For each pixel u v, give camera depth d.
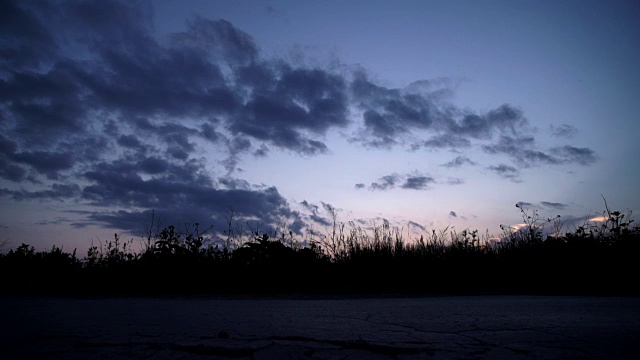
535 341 2.23
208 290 8.17
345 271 8.46
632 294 6.48
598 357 1.88
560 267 7.77
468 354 1.93
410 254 8.83
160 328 2.75
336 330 2.63
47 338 2.40
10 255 9.11
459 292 7.67
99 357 1.96
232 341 2.24
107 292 8.12
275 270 8.27
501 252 8.79
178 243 8.89
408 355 1.94
